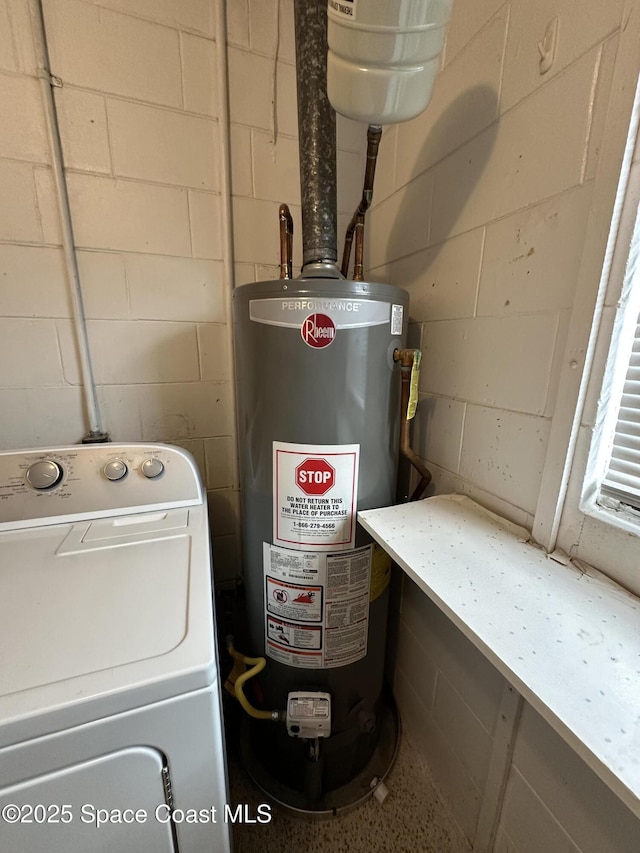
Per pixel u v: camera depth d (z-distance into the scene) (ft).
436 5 1.53
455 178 2.70
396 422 2.75
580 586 1.84
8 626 1.55
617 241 1.73
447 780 3.04
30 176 2.87
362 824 2.93
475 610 1.65
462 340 2.76
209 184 3.36
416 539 2.24
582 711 1.20
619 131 1.63
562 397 2.00
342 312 2.26
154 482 2.66
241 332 2.52
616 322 1.78
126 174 3.10
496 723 2.47
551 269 2.02
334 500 2.54
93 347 3.29
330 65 1.90
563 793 2.02
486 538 2.26
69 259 3.04
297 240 3.73
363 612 2.85
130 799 1.44
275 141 3.48
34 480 2.43
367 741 3.26
